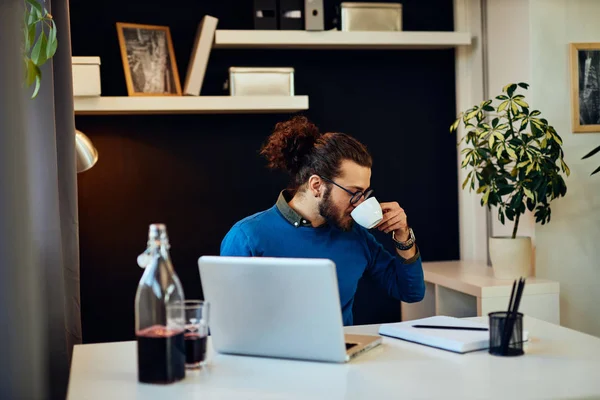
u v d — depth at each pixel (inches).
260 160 160.9
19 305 73.7
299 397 58.4
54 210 95.3
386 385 61.3
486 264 162.9
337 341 68.1
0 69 71.8
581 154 148.6
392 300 167.9
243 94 149.8
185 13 156.6
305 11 152.4
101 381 64.2
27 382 74.6
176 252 157.8
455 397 57.7
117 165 154.7
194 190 158.2
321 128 163.8
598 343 75.2
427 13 167.3
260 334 71.4
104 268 154.8
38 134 94.3
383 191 167.0
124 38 148.5
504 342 70.3
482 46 163.3
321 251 95.7
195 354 67.4
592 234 149.7
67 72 103.9
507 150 132.1
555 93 147.3
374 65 165.8
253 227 95.6
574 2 147.7
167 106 145.1
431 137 169.0
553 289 137.7
